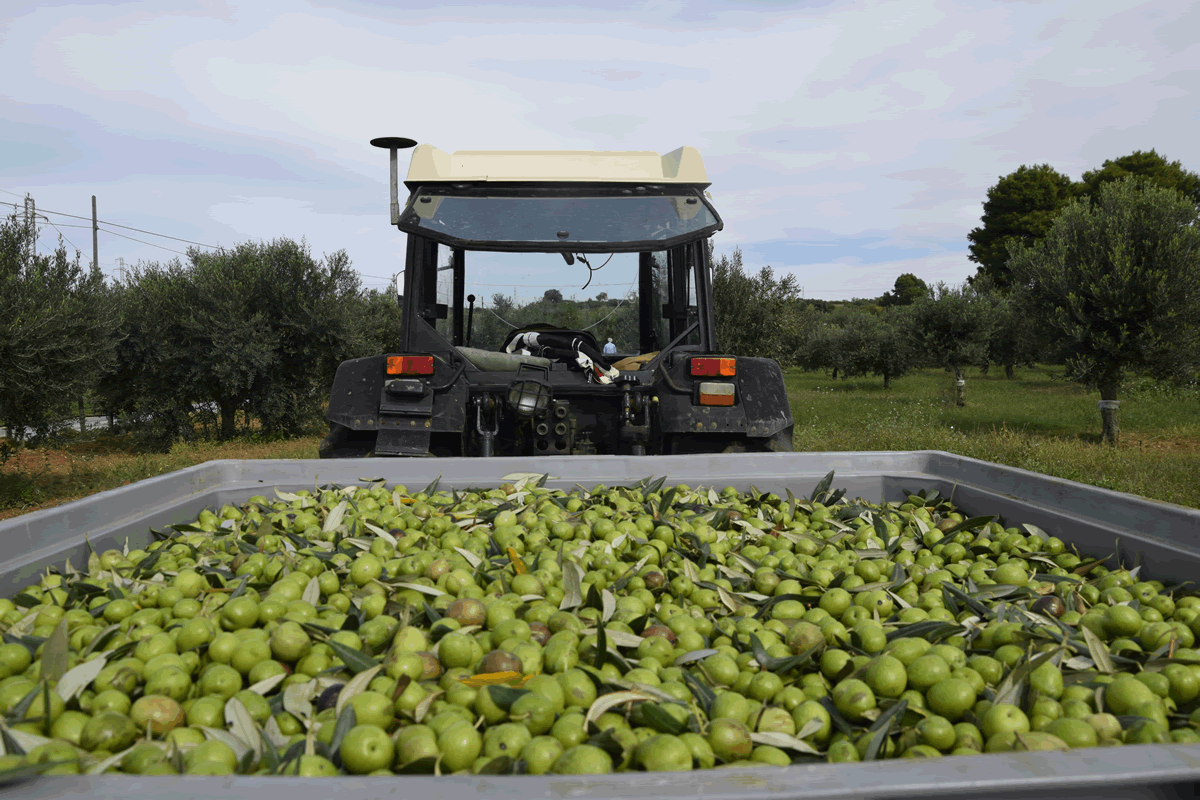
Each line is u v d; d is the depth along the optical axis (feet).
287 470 11.34
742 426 13.58
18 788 2.84
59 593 7.16
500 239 15.58
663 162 16.46
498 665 5.53
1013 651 6.02
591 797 2.84
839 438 47.14
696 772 3.03
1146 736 4.66
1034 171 191.93
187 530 9.55
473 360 15.25
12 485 40.98
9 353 35.91
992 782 2.98
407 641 6.02
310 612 6.89
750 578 8.41
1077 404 74.54
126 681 5.36
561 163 16.07
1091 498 8.64
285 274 65.41
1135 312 47.37
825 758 4.85
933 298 85.76
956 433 48.52
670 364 14.02
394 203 15.43
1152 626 6.27
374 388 13.57
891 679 5.56
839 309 312.09
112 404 63.67
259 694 5.45
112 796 2.79
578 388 14.58
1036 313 52.34
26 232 40.50
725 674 5.92
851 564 8.52
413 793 2.83
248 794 2.80
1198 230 46.16
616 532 9.11
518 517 9.76
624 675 5.74
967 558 9.17
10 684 5.11
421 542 9.14
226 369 59.72
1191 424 56.08
